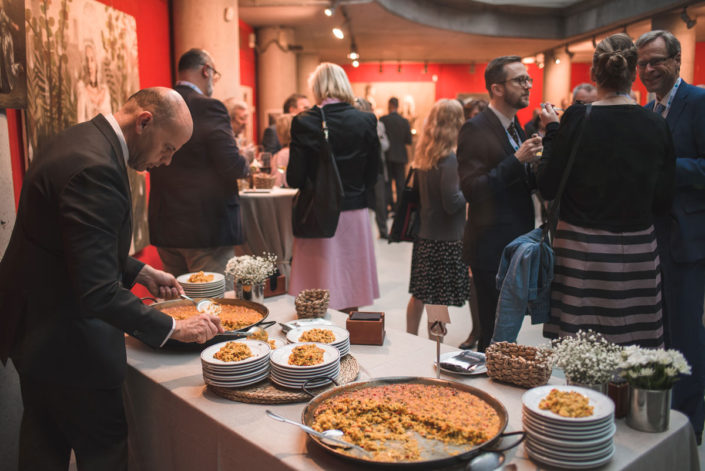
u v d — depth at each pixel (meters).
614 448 1.33
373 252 3.52
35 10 3.20
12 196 2.44
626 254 2.02
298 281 3.31
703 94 2.38
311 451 1.36
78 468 1.77
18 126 3.20
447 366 1.81
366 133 3.23
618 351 1.52
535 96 14.12
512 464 1.29
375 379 1.64
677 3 8.07
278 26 10.17
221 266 3.45
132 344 2.10
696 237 2.44
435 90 15.51
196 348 2.01
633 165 1.97
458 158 2.70
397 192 9.14
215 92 6.46
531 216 2.60
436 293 3.56
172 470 1.75
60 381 1.63
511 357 1.72
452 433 1.35
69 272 1.53
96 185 1.52
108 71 4.16
